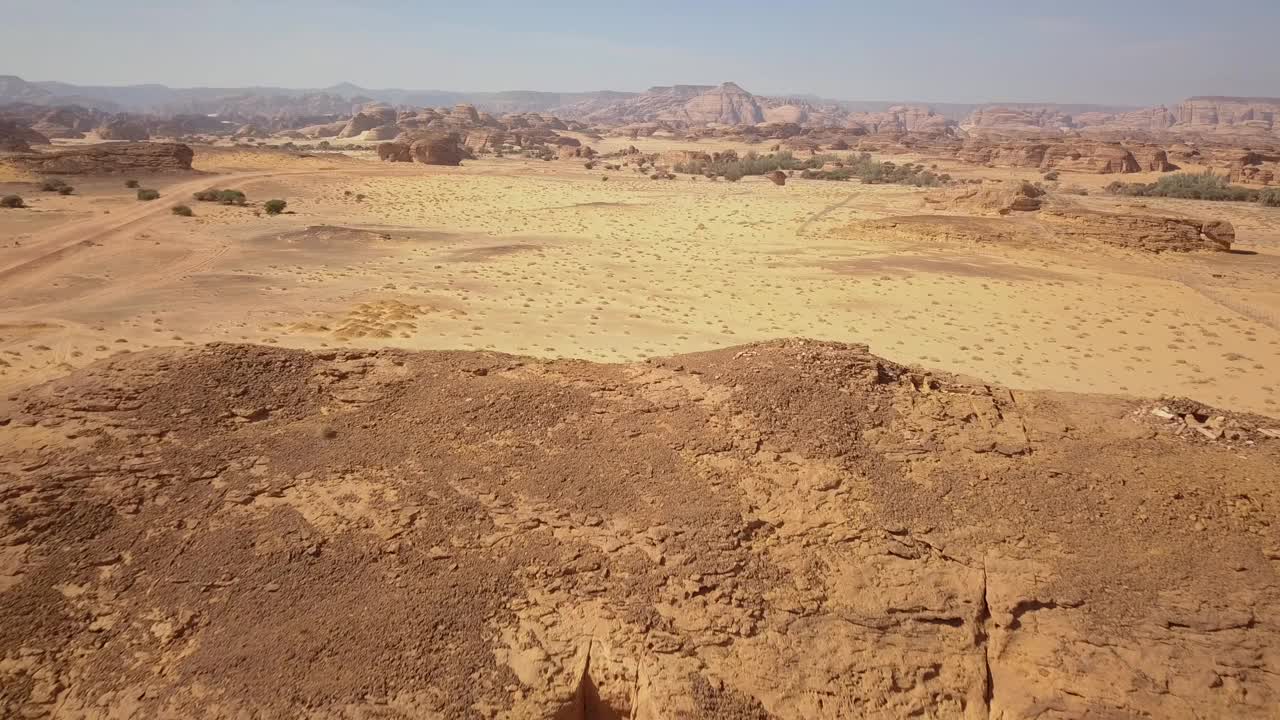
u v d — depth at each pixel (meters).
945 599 10.70
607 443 13.47
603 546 11.27
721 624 10.27
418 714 9.13
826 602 10.66
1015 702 9.81
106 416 13.41
